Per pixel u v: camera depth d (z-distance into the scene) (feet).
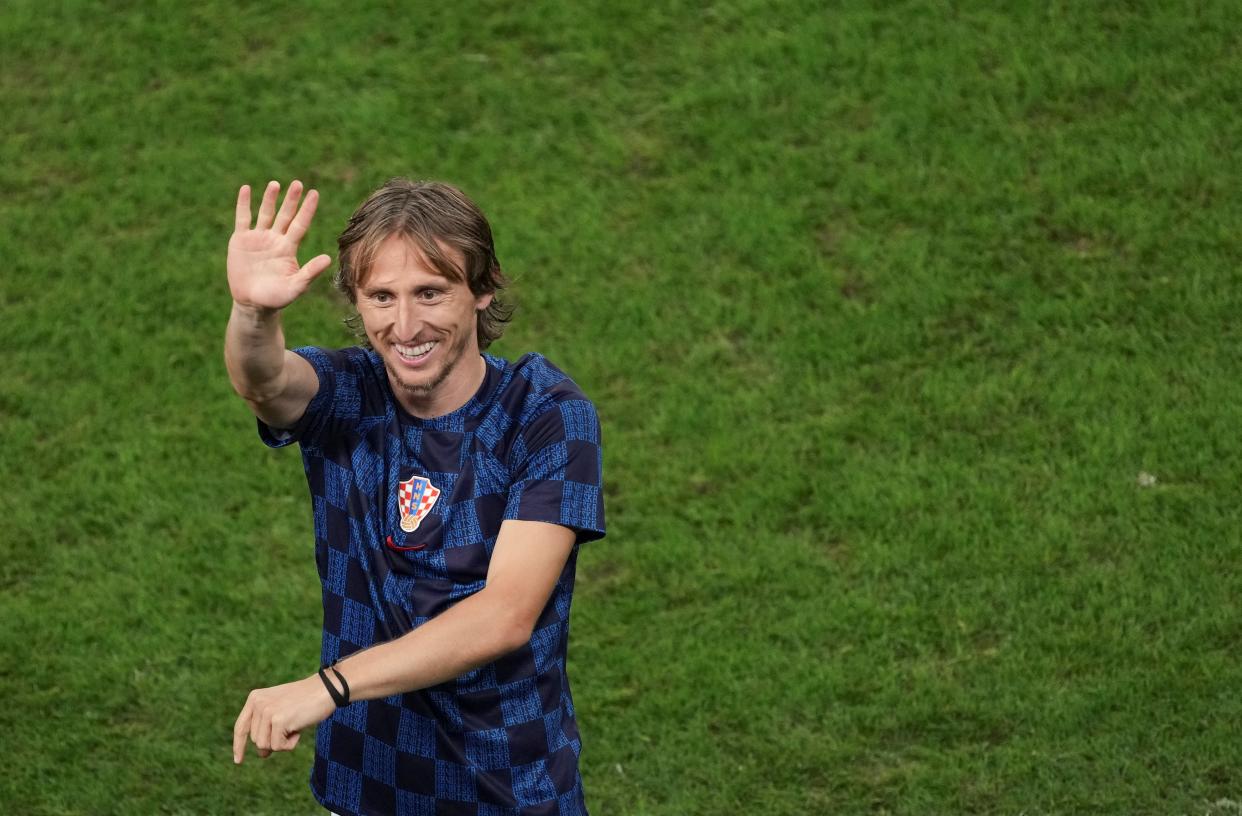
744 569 61.26
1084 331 71.05
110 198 82.43
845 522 63.10
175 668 58.08
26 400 71.51
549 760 34.60
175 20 92.48
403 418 33.53
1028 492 63.57
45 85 89.25
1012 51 84.89
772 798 51.24
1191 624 56.59
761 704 55.16
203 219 81.10
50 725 55.31
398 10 91.86
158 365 73.46
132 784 52.90
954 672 55.93
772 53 86.94
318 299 77.10
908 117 82.38
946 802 50.42
